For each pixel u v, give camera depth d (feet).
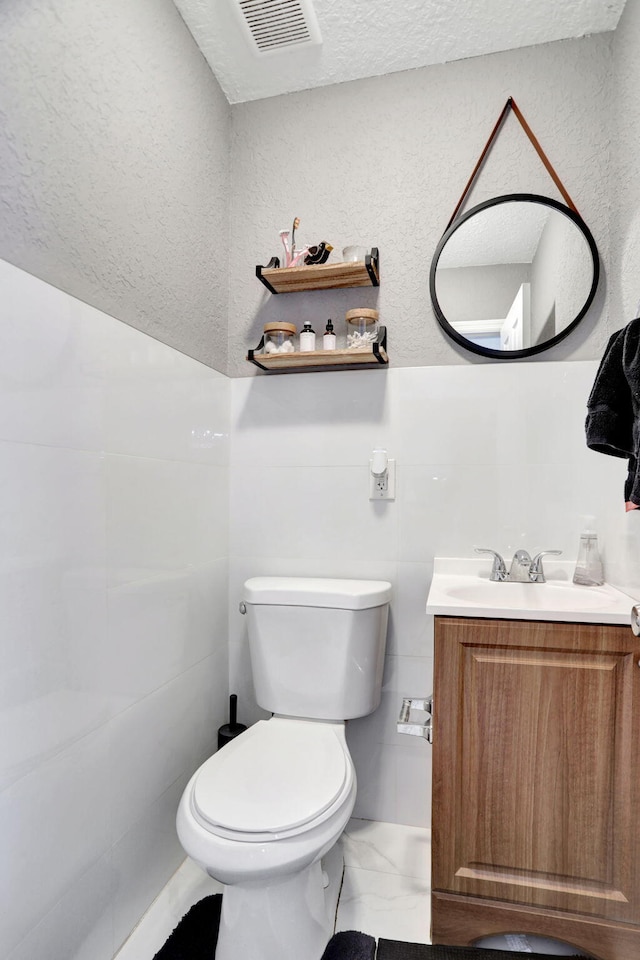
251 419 5.98
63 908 3.34
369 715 5.56
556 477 5.21
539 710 3.83
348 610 4.89
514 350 5.28
